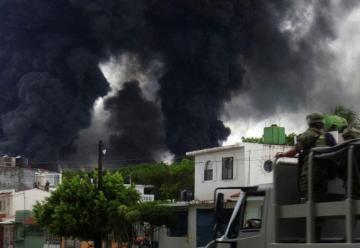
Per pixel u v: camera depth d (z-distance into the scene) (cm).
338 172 817
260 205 912
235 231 950
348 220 740
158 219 3341
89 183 3712
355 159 760
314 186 811
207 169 3656
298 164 867
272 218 870
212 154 3628
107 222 3603
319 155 813
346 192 770
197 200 3584
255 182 3362
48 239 4978
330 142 877
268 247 869
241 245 928
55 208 3625
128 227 3578
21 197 5538
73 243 4797
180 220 3616
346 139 902
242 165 3391
